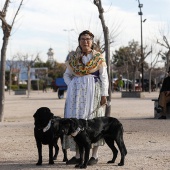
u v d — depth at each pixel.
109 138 9.77
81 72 9.81
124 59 79.81
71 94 9.85
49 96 51.88
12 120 20.89
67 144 9.86
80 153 9.31
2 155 10.99
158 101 20.55
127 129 16.19
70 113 9.81
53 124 9.41
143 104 33.25
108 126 9.44
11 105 32.88
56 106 31.03
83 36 9.81
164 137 14.17
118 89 75.94
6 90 86.38
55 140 9.71
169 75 20.58
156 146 12.33
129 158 10.49
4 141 13.35
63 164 9.80
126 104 33.22
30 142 13.15
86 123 9.13
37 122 9.40
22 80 101.50
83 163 9.31
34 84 91.75
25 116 23.23
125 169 9.21
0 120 20.22
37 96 52.38
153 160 10.25
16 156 10.86
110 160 10.15
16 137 14.23
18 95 57.12
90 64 9.79
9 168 9.38
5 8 20.17
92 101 9.76
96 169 9.19
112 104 33.25
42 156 10.80
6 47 20.45
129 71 83.88
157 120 19.67
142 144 12.67
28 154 11.14
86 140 9.10
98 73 9.90
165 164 9.77
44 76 92.25
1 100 20.31
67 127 8.94
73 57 9.98
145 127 16.84
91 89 9.76
